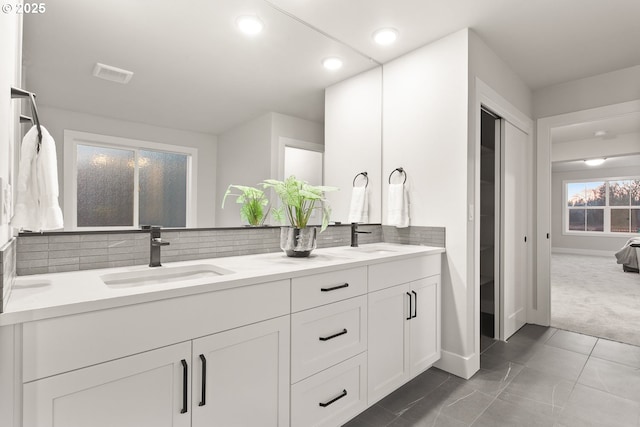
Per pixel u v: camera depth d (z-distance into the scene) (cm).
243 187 191
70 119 133
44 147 99
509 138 293
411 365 202
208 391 113
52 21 130
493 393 199
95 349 91
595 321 336
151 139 156
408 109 255
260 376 127
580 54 264
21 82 121
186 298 107
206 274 154
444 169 233
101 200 140
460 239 224
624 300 416
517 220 312
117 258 144
